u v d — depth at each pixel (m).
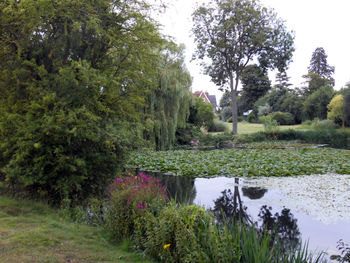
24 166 6.34
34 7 5.98
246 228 4.15
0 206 5.77
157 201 4.71
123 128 7.37
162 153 18.52
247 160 15.08
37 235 4.20
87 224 5.35
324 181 10.21
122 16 7.60
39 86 6.50
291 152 19.22
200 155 17.36
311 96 44.72
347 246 5.00
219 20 31.47
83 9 6.95
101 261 3.62
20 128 6.10
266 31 30.67
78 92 6.43
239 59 32.19
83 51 7.54
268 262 3.38
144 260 3.81
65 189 6.26
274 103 53.53
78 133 6.16
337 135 30.25
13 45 6.81
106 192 7.04
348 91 33.72
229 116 58.44
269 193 8.76
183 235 3.49
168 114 21.64
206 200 8.16
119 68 7.75
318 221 6.30
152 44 8.00
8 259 3.39
